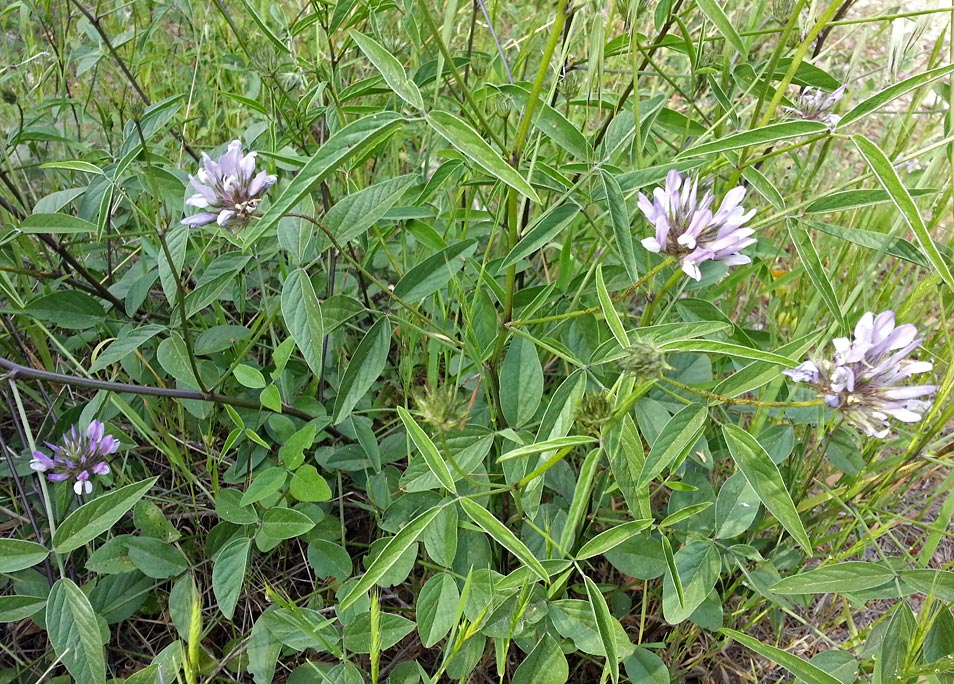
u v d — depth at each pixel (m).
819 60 0.42
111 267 0.33
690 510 0.24
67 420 0.30
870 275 0.30
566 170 0.30
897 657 0.23
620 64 0.39
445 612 0.24
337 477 0.31
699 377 0.30
